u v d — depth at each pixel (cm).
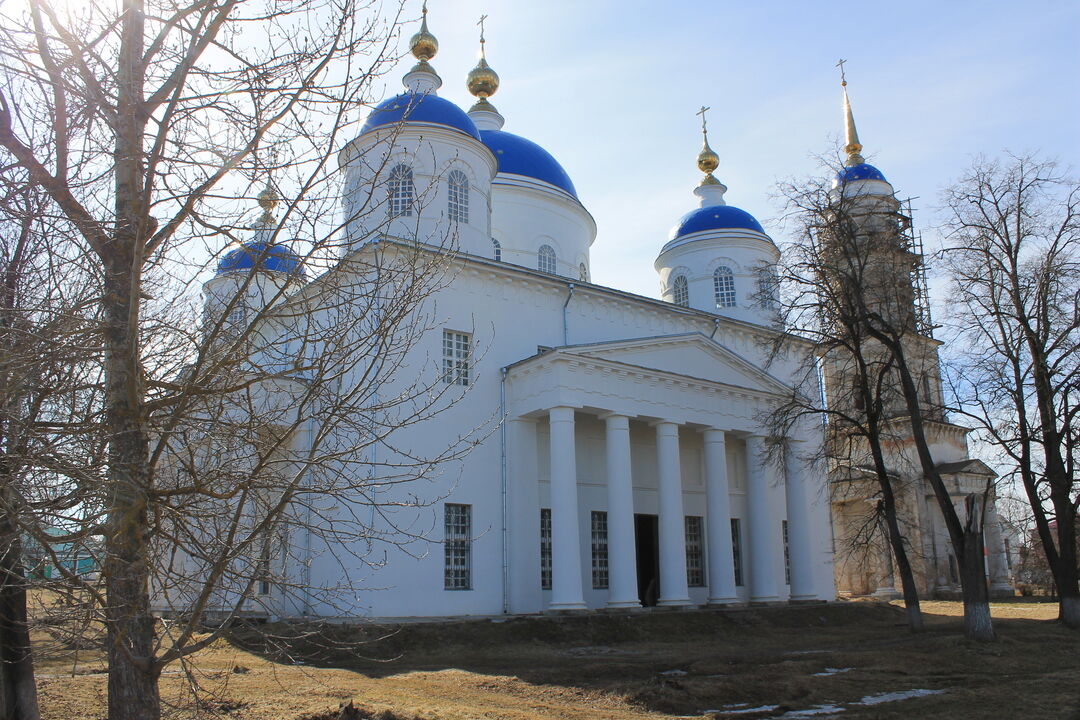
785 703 1515
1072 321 2648
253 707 1325
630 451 3372
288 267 880
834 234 2725
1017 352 2691
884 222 3080
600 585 3161
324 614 2531
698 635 2681
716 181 4806
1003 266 2719
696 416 3184
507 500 2909
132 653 777
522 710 1380
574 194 4253
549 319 3219
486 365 2988
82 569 850
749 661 1975
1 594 952
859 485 4394
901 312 2836
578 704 1493
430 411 2783
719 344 3400
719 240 4409
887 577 4641
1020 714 1338
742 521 3684
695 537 3525
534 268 3928
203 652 2009
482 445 2906
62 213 863
